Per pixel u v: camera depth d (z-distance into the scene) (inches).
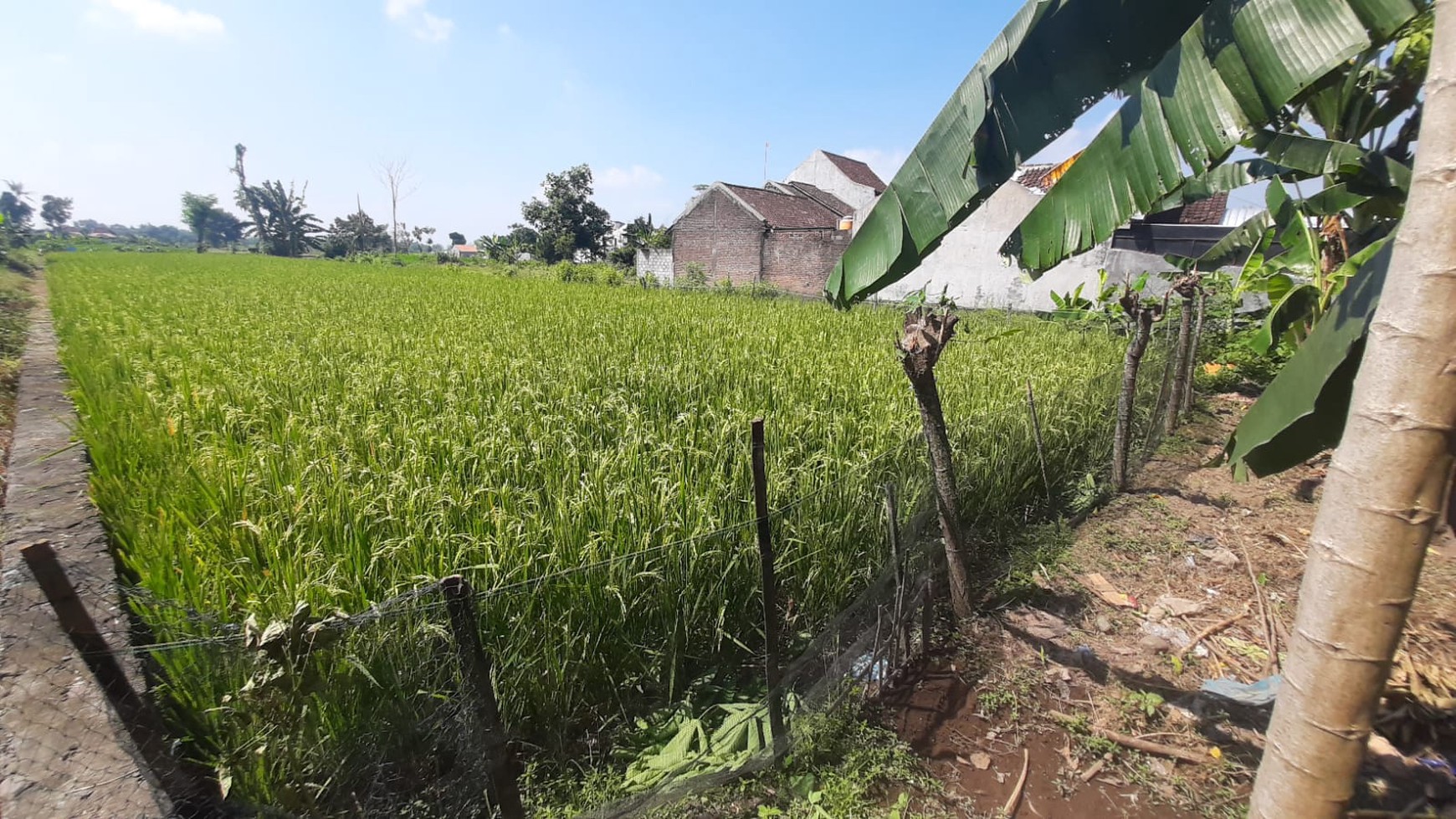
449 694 97.9
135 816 86.0
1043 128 100.0
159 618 109.8
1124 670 136.9
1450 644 133.8
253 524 125.8
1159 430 267.7
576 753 114.3
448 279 960.9
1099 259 666.8
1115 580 171.0
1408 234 48.6
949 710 126.4
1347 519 53.1
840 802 105.3
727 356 308.0
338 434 187.9
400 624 100.0
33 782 89.5
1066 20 93.9
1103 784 110.7
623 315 492.7
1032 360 325.4
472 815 96.5
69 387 296.4
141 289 678.5
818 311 559.8
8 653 110.4
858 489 149.8
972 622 150.6
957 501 145.9
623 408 210.8
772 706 113.6
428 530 135.0
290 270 1143.6
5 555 148.0
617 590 114.8
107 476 172.7
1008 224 729.6
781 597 142.4
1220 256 301.4
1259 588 163.6
